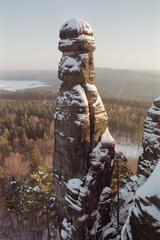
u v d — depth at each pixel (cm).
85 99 2911
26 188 5097
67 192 3061
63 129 3045
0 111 15225
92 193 3028
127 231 1916
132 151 10850
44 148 10638
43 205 4491
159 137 3366
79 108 2894
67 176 3103
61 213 3288
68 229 3070
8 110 15625
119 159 3759
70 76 2964
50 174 5091
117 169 3569
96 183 3053
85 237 3011
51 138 11869
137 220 1816
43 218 4953
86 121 2920
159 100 3391
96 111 3041
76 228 3000
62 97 3067
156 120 3406
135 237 1858
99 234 3161
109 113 14325
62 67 3020
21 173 7994
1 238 5350
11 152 9575
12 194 5381
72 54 2969
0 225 5691
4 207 6159
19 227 5528
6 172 8081
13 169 8100
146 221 1747
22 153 10369
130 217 1920
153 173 1867
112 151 3169
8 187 5953
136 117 14112
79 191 2964
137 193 1859
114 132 13288
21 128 12431
